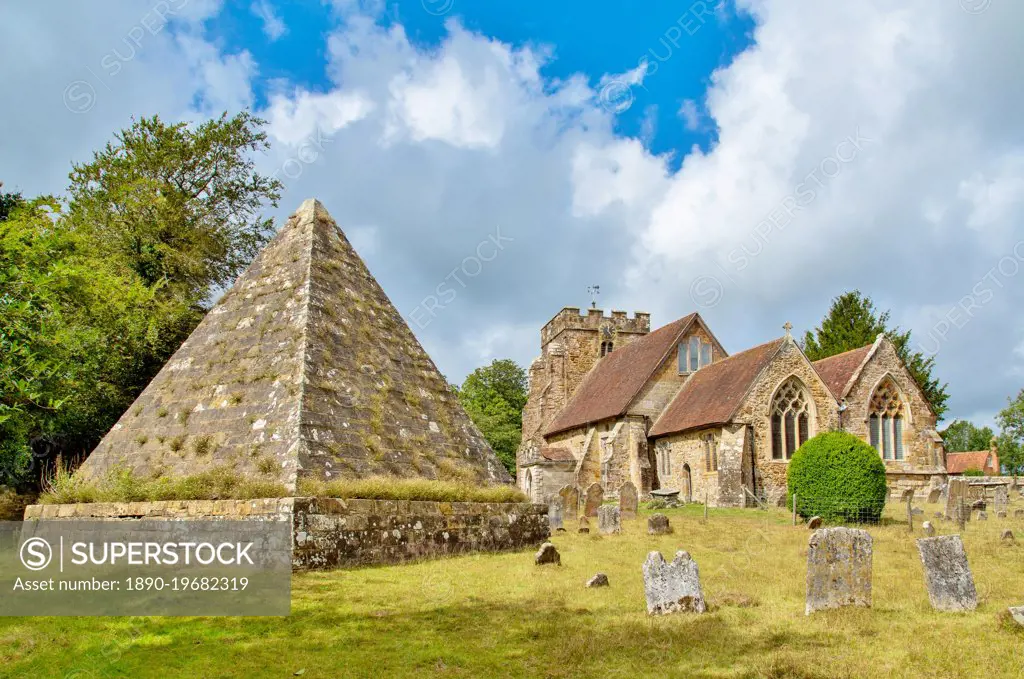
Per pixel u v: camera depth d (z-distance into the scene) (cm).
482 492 1608
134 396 2734
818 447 2583
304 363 1600
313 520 1246
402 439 1681
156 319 2755
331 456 1479
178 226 3338
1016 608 860
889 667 714
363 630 857
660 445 4350
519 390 7906
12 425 1761
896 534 1981
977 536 1889
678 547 1708
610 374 5312
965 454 7275
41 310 1434
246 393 1623
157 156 3456
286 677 692
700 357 4666
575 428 5103
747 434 3578
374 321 1909
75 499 1498
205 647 784
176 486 1385
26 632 832
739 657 764
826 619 913
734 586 1167
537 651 786
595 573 1246
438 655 762
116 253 2992
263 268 1959
